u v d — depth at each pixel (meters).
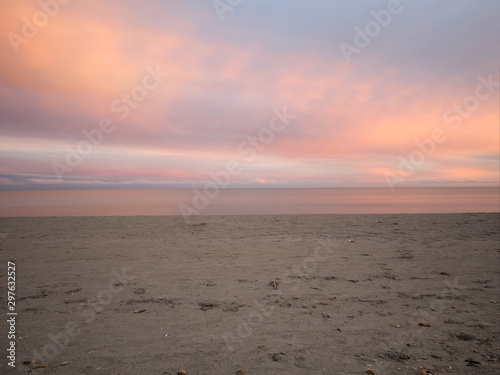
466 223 11.19
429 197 52.91
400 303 4.10
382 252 7.11
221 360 2.76
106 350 2.95
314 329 3.36
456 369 2.59
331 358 2.78
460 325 3.43
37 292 4.61
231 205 30.80
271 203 34.66
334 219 12.63
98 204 36.00
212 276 5.41
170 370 2.61
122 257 6.83
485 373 2.53
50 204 36.44
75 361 2.76
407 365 2.66
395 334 3.23
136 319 3.65
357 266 5.97
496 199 42.34
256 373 2.54
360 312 3.82
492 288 4.66
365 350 2.92
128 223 12.01
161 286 4.88
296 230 10.27
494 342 3.05
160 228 10.89
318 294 4.47
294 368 2.62
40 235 9.62
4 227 11.13
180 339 3.16
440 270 5.64
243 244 8.20
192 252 7.29
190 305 4.09
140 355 2.86
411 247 7.59
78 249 7.64
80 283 5.03
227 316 3.73
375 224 11.34
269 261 6.43
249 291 4.63
